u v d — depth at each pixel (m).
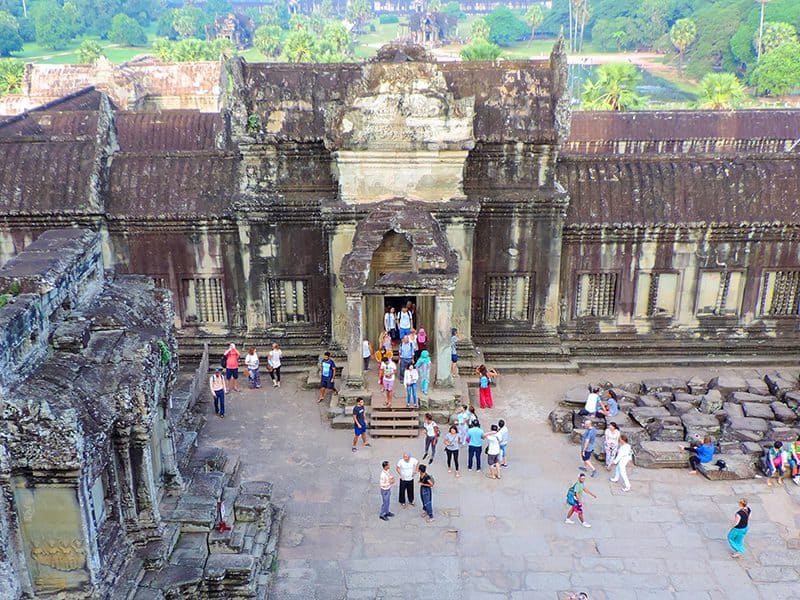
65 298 18.69
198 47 118.12
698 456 24.81
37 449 14.92
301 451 26.16
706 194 30.91
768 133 51.16
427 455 25.44
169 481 20.78
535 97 30.09
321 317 31.83
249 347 31.95
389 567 20.80
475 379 30.27
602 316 32.38
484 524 22.48
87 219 29.62
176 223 30.33
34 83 70.19
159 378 19.16
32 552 15.82
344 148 28.11
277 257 30.94
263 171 30.19
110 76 61.38
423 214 28.11
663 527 22.34
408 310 30.33
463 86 30.44
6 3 195.75
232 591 19.02
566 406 28.50
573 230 30.67
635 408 27.53
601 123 51.25
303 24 164.25
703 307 32.19
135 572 17.72
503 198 29.95
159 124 44.75
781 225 30.55
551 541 21.80
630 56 174.12
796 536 21.97
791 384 28.86
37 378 16.14
